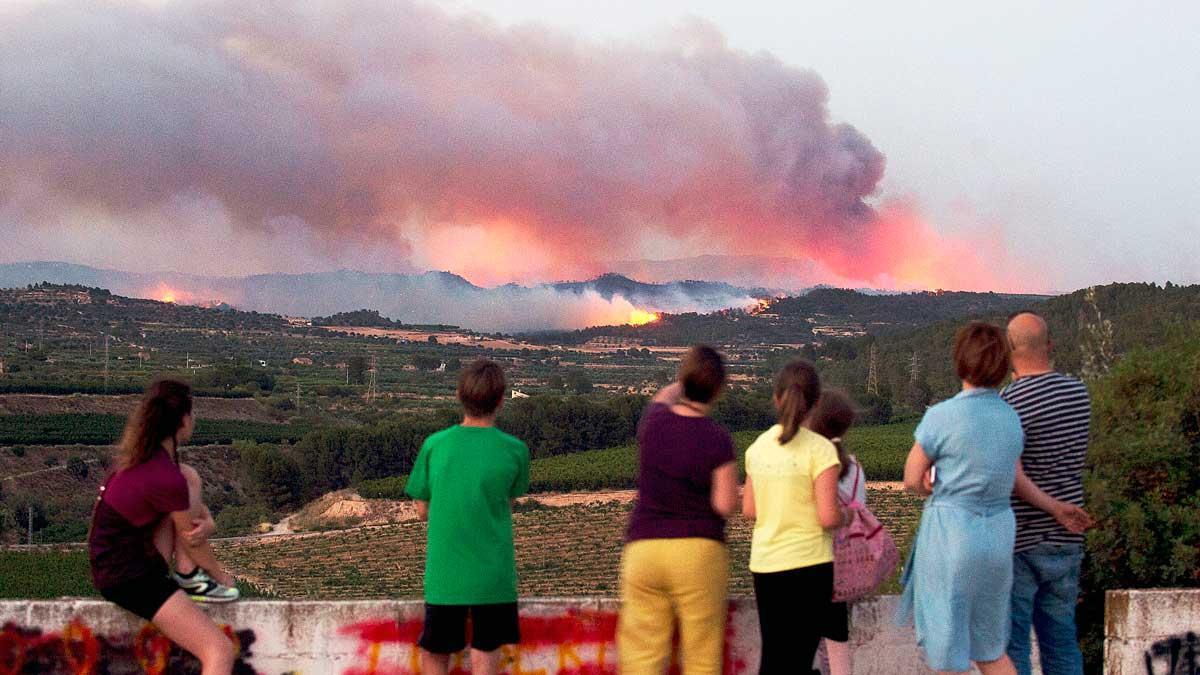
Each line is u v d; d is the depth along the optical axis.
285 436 127.56
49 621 5.46
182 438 5.16
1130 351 7.23
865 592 5.15
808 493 4.96
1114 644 5.66
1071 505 5.18
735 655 5.68
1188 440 6.73
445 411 107.25
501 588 5.19
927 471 5.14
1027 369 5.35
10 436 107.94
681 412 5.00
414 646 5.55
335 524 89.50
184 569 5.32
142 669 5.48
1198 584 6.38
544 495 92.88
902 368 134.75
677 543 4.86
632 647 5.05
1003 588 4.96
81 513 91.69
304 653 5.52
